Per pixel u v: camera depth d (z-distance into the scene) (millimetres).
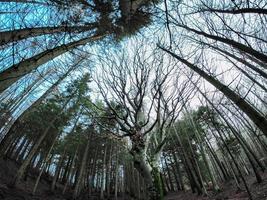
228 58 6262
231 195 15797
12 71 3273
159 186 7164
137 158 7605
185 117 25953
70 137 22109
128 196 30203
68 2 4227
